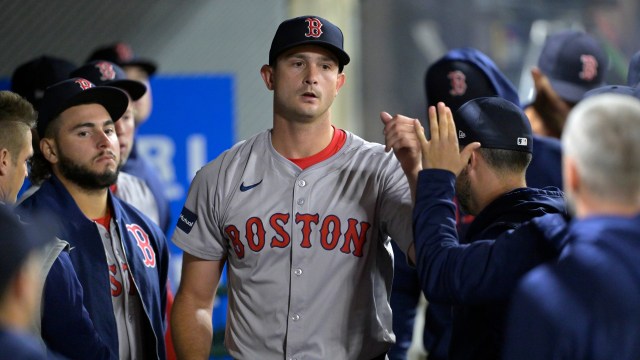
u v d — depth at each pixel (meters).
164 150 23.34
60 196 13.65
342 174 12.64
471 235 11.53
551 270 9.12
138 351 13.95
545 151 15.95
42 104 13.87
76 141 13.70
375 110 42.03
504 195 11.40
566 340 8.81
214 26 23.98
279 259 12.54
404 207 12.42
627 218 9.03
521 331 9.05
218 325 22.53
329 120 12.84
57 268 12.03
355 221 12.52
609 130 8.91
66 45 23.36
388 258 13.02
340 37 12.58
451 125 11.38
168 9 23.83
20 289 7.84
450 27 42.88
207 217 12.89
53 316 12.01
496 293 10.45
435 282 10.72
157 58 23.75
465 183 11.72
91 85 14.15
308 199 12.53
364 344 12.66
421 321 19.95
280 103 12.54
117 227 13.98
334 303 12.49
